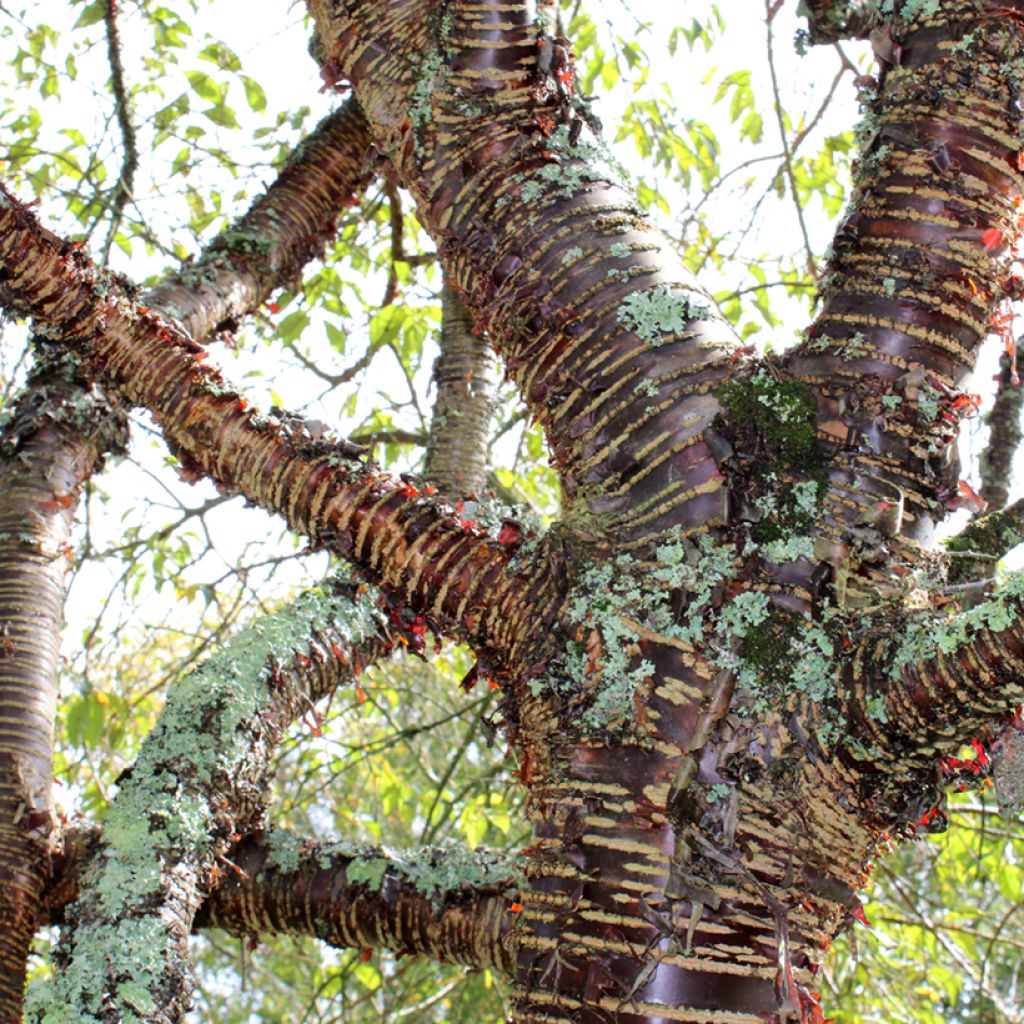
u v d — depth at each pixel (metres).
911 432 1.68
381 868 2.42
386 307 4.44
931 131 1.78
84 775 4.16
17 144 4.14
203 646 4.14
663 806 1.52
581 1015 1.48
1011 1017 4.69
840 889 1.60
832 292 1.78
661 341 1.70
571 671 1.60
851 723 1.54
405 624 1.85
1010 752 1.57
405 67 1.93
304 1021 4.17
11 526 2.56
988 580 1.68
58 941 2.02
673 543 1.61
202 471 1.88
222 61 4.21
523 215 1.80
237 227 3.21
